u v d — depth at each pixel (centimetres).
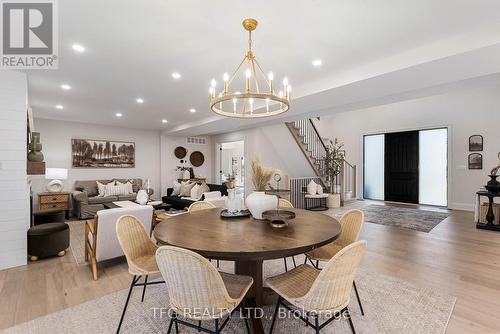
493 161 577
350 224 229
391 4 189
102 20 208
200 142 865
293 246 145
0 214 285
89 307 210
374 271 273
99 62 288
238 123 589
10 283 253
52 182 553
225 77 219
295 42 246
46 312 202
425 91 366
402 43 246
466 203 611
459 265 287
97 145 668
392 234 412
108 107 495
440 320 187
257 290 196
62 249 328
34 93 401
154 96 422
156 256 131
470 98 609
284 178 664
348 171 801
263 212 218
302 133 698
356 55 272
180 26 218
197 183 664
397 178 751
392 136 761
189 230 181
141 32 227
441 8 193
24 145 302
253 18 206
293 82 351
